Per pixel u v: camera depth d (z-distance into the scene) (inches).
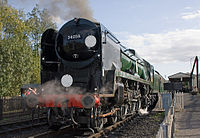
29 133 331.0
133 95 465.7
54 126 334.0
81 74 327.0
